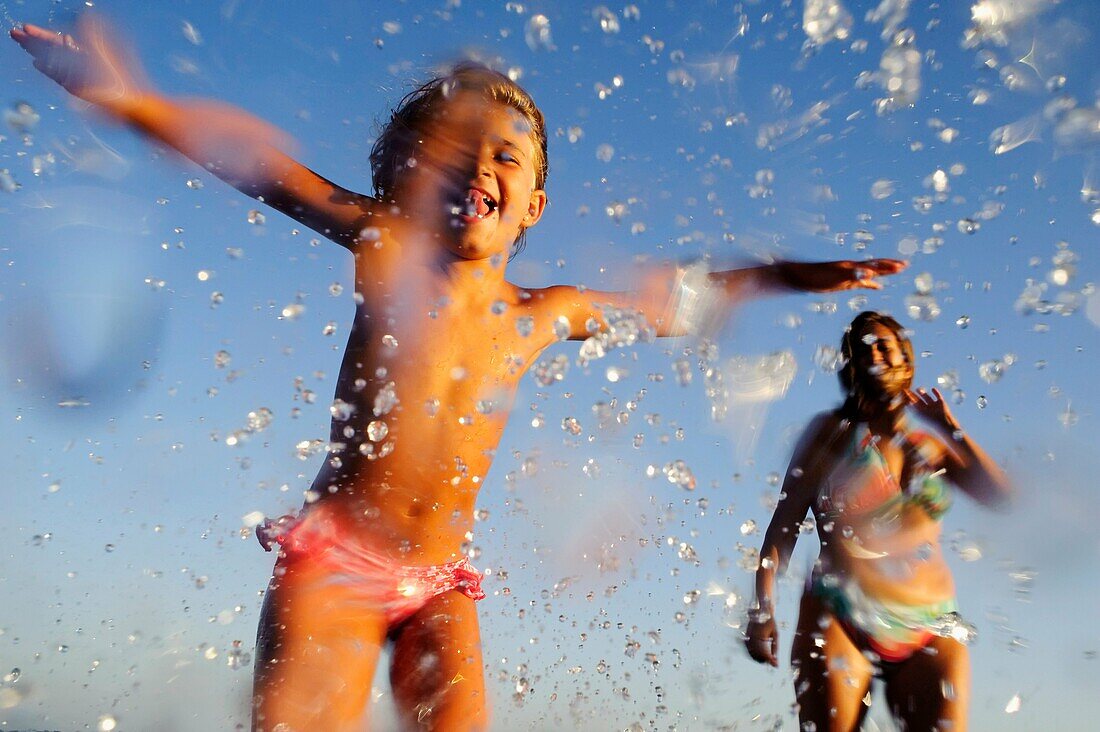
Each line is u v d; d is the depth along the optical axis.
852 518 2.57
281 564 1.89
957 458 2.60
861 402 2.66
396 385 2.07
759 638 2.45
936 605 2.47
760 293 2.58
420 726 1.80
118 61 2.05
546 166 2.50
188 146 2.11
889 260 2.52
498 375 2.19
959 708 2.35
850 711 2.42
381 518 1.98
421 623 1.94
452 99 2.31
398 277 2.16
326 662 1.78
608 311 2.40
